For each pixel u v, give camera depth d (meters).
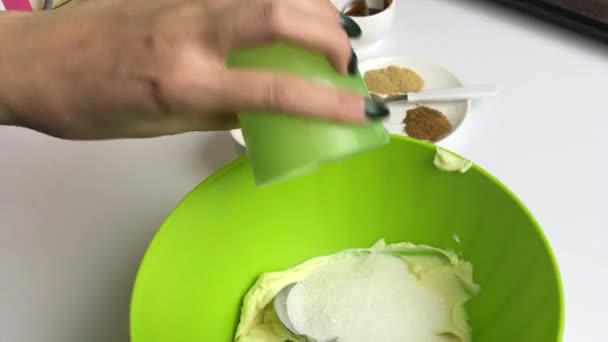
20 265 0.46
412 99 0.53
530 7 0.58
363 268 0.44
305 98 0.27
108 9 0.32
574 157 0.48
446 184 0.39
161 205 0.48
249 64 0.29
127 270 0.45
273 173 0.29
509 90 0.54
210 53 0.29
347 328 0.41
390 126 0.52
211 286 0.40
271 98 0.27
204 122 0.33
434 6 0.62
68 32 0.32
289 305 0.42
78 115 0.33
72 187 0.50
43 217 0.48
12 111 0.33
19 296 0.44
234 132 0.49
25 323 0.43
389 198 0.42
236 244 0.41
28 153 0.53
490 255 0.39
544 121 0.51
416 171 0.39
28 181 0.51
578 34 0.57
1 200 0.50
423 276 0.43
